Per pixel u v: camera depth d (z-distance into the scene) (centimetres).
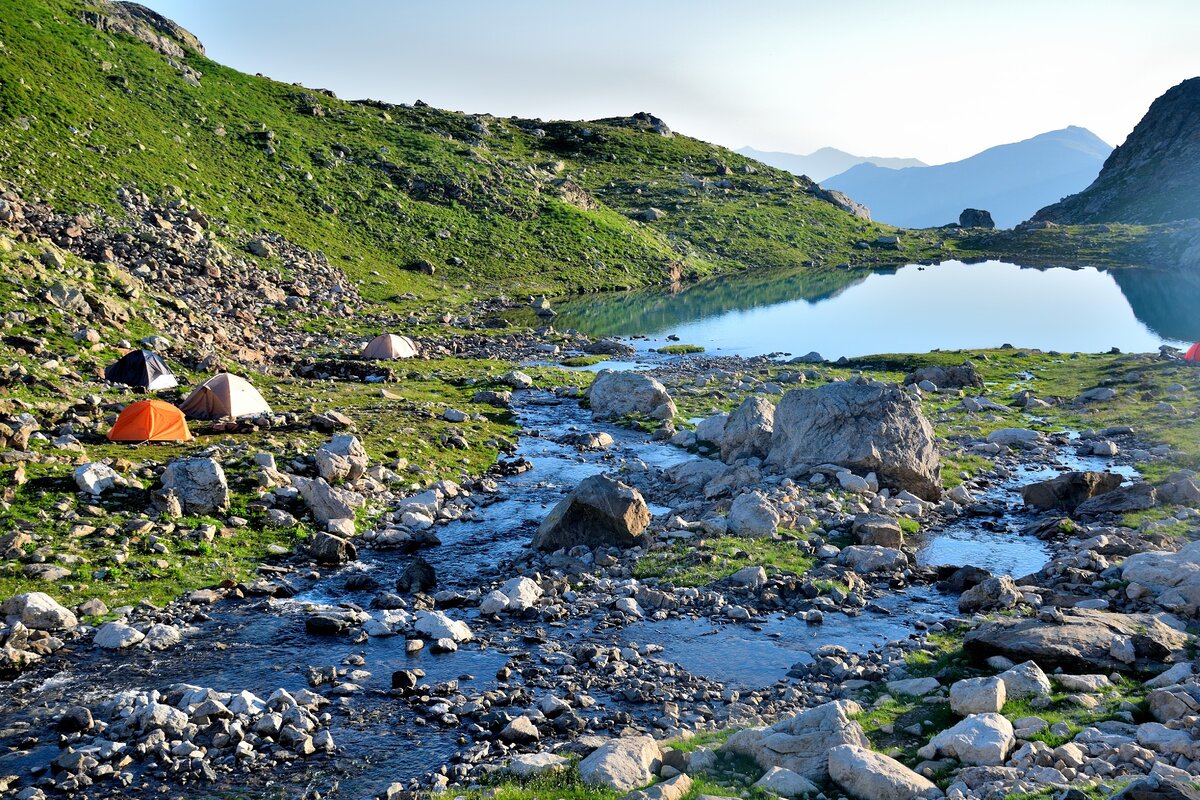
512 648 2348
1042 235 19638
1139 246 17738
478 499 3678
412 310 9500
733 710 1938
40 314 4997
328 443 3769
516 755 1720
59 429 3697
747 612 2541
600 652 2281
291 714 1947
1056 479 3541
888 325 10088
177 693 2042
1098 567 2666
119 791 1703
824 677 2127
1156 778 1180
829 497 3444
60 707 2025
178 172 10531
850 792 1441
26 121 9562
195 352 5472
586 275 13125
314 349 7038
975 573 2684
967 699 1753
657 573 2859
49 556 2695
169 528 2980
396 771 1759
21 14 12031
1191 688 1730
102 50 12594
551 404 5669
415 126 17712
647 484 3903
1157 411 4934
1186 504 3316
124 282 5972
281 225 10781
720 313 10994
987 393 5875
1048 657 1959
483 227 13375
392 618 2497
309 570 2892
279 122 13600
